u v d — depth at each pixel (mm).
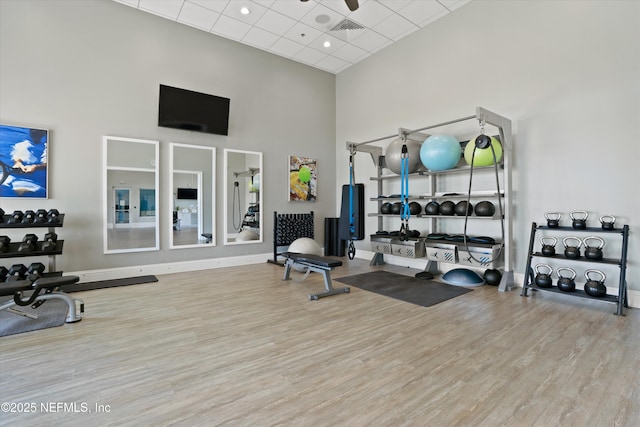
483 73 4207
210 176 5047
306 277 4312
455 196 4203
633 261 3076
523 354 2096
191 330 2527
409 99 5156
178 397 1638
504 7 3984
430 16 4625
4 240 3281
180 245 4797
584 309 3004
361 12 4492
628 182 3094
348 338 2371
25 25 3719
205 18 4617
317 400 1607
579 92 3393
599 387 1709
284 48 5516
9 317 2822
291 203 5961
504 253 3797
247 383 1767
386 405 1562
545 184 3648
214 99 4961
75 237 4020
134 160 4414
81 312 2865
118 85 4285
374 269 4992
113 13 4246
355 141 6152
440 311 2971
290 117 5938
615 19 3156
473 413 1497
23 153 3688
